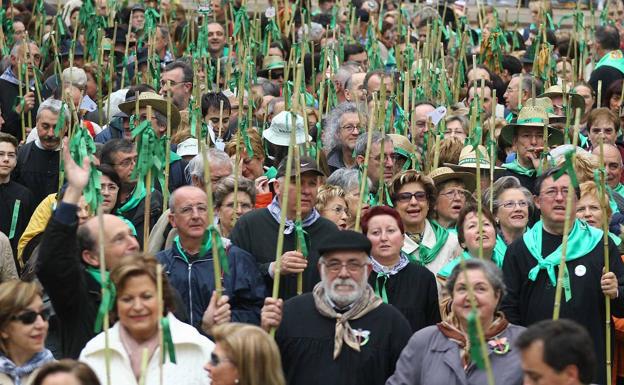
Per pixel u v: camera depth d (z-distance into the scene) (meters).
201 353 19.36
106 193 24.80
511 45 45.47
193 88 32.34
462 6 49.09
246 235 23.34
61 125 27.17
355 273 20.39
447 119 30.89
